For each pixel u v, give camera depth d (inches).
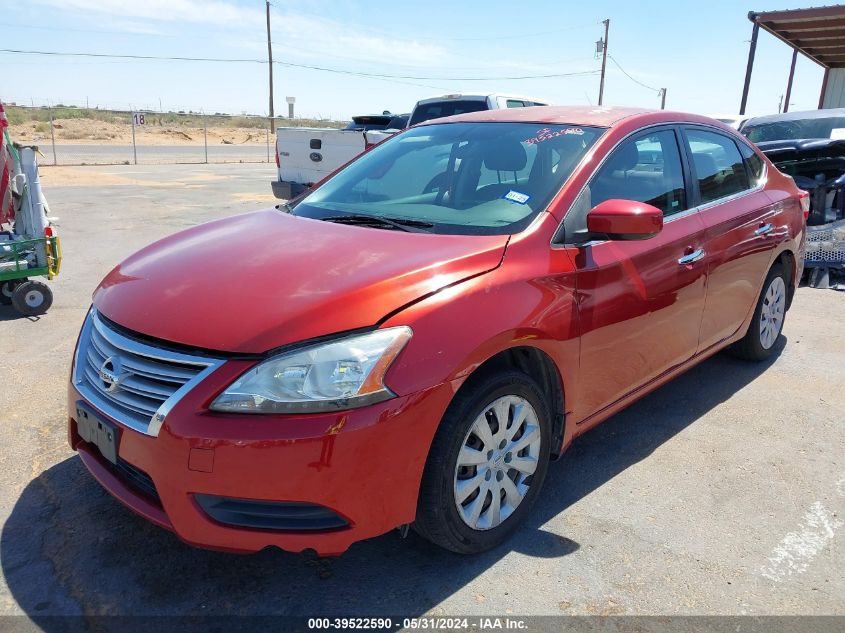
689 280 142.1
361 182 146.8
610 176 129.0
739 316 170.7
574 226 118.9
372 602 98.7
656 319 134.5
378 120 561.9
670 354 143.6
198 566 105.9
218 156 1213.7
